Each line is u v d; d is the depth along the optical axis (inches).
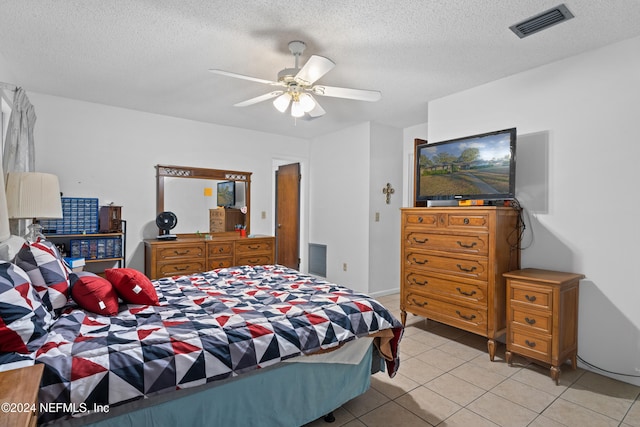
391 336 83.4
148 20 82.7
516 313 101.1
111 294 71.2
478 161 116.6
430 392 88.8
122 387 49.3
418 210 128.0
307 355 69.9
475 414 79.2
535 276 97.7
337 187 197.9
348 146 189.9
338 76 116.6
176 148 169.9
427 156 133.1
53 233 131.3
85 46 96.3
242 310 72.4
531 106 112.0
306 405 71.8
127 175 156.7
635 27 85.7
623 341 94.0
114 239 143.2
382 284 185.8
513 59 104.2
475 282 109.6
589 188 100.1
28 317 52.0
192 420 58.3
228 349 59.1
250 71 113.6
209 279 102.6
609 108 96.0
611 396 86.7
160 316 67.8
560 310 92.2
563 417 78.0
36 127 136.3
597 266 98.7
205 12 79.1
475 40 91.9
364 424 75.5
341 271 194.9
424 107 151.5
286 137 209.8
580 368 101.7
